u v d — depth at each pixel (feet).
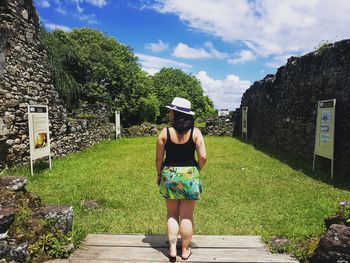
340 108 28.43
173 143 10.97
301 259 11.84
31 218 11.71
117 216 17.65
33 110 27.91
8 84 27.96
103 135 61.72
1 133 26.53
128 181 25.96
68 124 40.96
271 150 46.11
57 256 11.35
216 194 22.31
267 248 12.50
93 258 11.31
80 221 16.62
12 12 28.68
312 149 35.06
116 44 103.81
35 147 27.84
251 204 19.99
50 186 24.08
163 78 175.52
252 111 64.23
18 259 10.51
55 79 61.57
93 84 82.64
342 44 28.58
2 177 12.81
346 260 10.44
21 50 30.37
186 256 11.28
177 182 10.83
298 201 20.47
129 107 94.79
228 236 13.55
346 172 27.37
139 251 11.90
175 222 11.35
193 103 177.78
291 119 41.78
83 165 33.45
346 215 12.50
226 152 44.16
